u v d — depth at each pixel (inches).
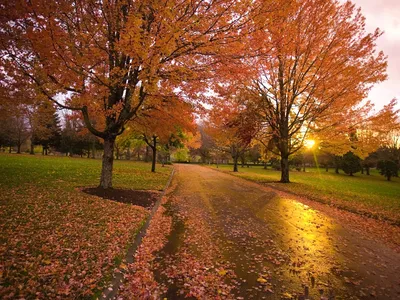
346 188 786.8
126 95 398.0
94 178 571.5
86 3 286.0
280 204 453.4
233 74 328.5
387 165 1421.0
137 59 267.4
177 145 1050.7
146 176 789.9
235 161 1505.9
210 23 270.4
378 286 170.1
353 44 597.3
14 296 125.6
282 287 164.4
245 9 257.3
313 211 402.3
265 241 252.4
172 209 384.8
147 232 266.8
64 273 155.9
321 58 633.6
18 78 286.8
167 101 399.5
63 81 298.8
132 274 175.2
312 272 187.6
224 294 152.8
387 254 230.5
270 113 804.6
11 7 239.8
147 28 293.4
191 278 172.6
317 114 681.0
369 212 393.7
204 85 346.9
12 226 218.8
